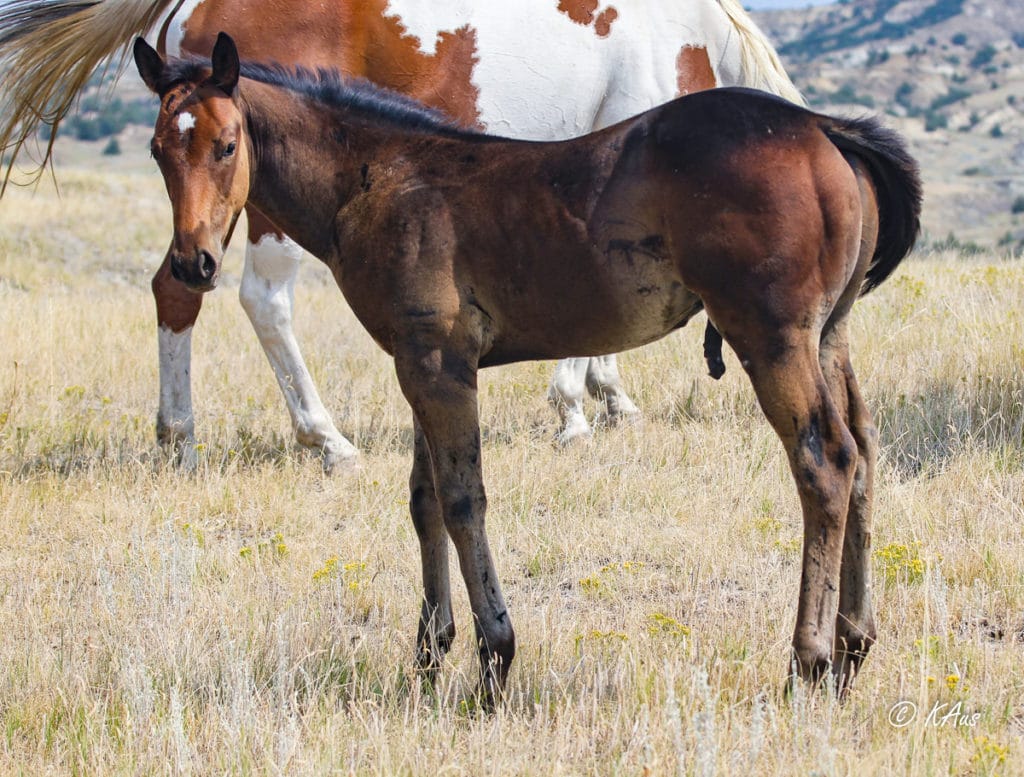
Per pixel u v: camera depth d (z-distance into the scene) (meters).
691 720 3.58
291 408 6.95
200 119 4.18
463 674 4.15
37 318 10.77
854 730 3.75
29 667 4.41
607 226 3.84
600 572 5.26
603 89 7.06
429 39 6.72
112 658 4.47
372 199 4.17
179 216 4.20
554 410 7.81
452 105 6.81
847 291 3.97
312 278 17.58
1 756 3.83
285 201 4.43
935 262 12.24
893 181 3.92
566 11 6.91
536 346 4.11
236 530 6.15
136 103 106.19
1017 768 3.37
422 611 4.33
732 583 5.17
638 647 4.29
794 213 3.65
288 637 4.55
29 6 6.72
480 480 4.04
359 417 7.96
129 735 3.82
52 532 6.11
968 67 195.62
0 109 6.73
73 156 82.56
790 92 7.36
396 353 4.09
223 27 6.56
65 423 7.62
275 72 4.48
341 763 3.68
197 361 9.77
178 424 6.94
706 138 3.73
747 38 7.21
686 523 5.80
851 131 3.83
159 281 6.84
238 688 3.98
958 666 4.09
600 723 3.84
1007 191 90.12
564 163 3.94
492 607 3.99
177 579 5.04
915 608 4.61
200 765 3.72
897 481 5.93
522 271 3.95
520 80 6.86
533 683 4.16
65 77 6.70
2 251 17.55
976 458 6.07
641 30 7.05
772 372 3.71
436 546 4.28
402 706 4.11
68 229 19.44
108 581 4.74
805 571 3.73
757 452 6.51
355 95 4.33
